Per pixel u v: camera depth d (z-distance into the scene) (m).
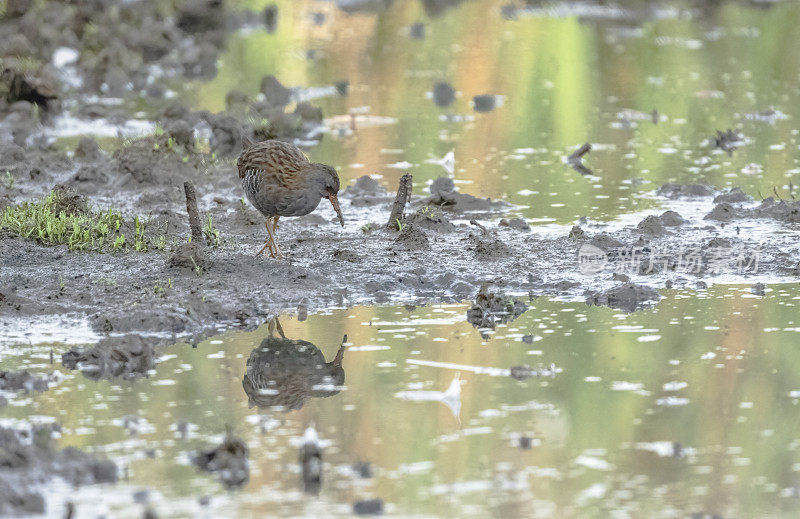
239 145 21.14
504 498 8.56
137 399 10.55
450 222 16.19
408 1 39.41
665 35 32.62
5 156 19.28
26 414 10.16
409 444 9.51
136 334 12.06
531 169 19.53
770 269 14.12
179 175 18.56
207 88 26.30
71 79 26.56
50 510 8.40
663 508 8.38
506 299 12.94
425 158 20.34
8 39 26.44
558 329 12.27
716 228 15.83
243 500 8.55
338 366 11.30
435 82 27.17
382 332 12.29
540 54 30.36
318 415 10.13
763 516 8.25
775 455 9.23
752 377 10.82
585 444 9.48
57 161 19.39
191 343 12.10
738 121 22.86
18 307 12.86
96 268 14.10
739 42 31.48
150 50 29.80
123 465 9.16
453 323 12.57
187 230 15.83
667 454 9.28
